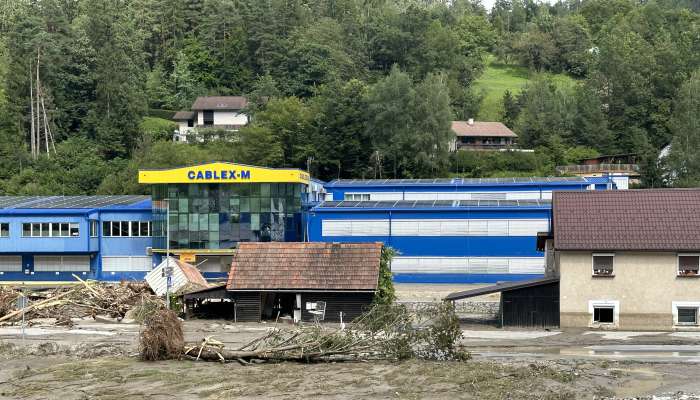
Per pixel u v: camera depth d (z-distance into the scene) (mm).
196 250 187625
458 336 101500
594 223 128250
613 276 125250
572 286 126312
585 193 133000
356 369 95188
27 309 137000
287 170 186875
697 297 123750
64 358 106312
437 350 100562
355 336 102250
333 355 100750
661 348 109375
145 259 191000
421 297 157750
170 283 140875
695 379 90312
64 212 188375
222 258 188375
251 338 118062
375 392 85375
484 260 179875
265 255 138375
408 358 100188
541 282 127125
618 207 130250
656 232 125812
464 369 93625
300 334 104875
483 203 187750
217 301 149750
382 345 100562
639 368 95750
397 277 181750
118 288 148500
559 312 126688
